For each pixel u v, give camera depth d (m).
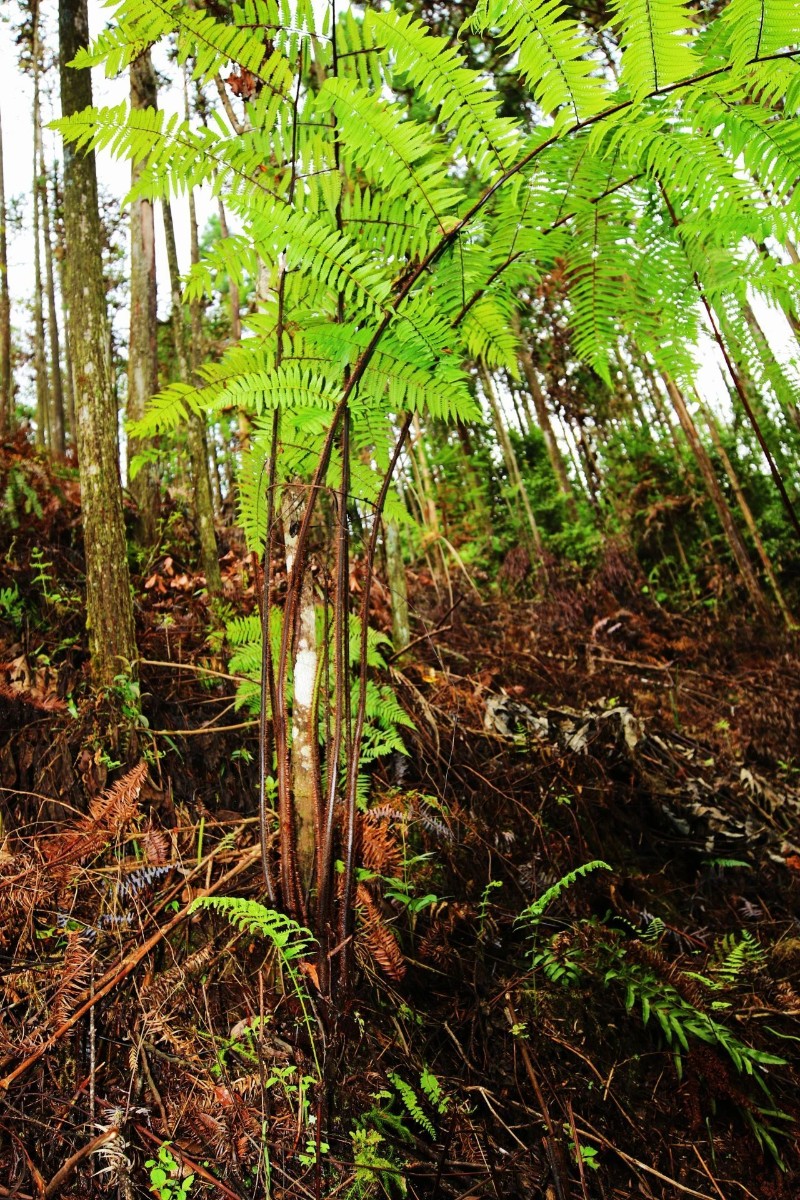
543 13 1.16
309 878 1.69
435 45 1.26
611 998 1.84
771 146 1.20
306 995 1.48
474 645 4.44
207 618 3.16
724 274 1.68
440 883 2.13
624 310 1.78
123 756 2.15
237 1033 1.52
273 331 1.69
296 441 1.77
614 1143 1.55
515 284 1.72
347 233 1.61
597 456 10.55
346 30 1.39
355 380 1.52
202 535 3.37
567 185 1.52
